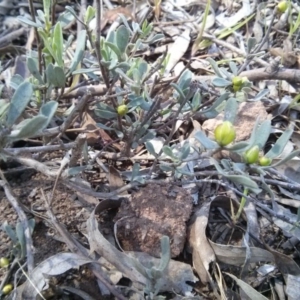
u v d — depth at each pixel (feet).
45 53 0.60
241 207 0.58
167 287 0.54
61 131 0.49
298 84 0.79
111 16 0.87
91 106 0.67
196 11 0.91
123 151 0.64
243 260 0.55
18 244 0.52
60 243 0.57
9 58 0.82
